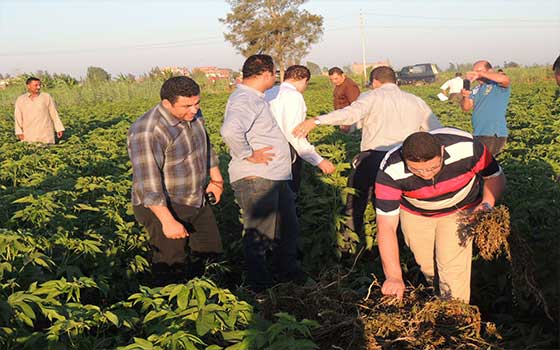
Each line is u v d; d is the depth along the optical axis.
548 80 39.75
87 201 6.28
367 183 6.28
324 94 29.97
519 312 4.70
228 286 5.58
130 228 5.64
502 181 4.32
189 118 4.65
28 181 7.77
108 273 4.98
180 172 4.79
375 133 6.20
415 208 4.49
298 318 3.65
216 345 3.03
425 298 3.89
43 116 11.48
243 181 5.23
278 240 5.52
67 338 3.32
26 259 4.02
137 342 2.93
